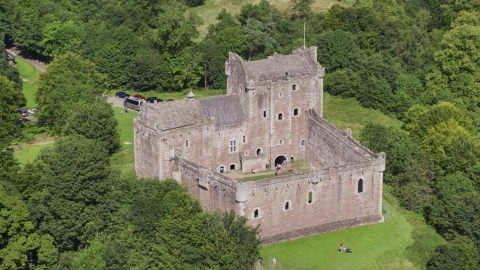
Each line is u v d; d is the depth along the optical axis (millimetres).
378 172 172375
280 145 197625
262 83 190750
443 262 162250
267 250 162875
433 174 195000
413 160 193750
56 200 161875
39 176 174500
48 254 154500
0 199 155000
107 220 164625
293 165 199375
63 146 170500
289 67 196375
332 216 170750
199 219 157000
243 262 149250
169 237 155375
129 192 167250
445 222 176500
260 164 193625
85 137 199750
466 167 195625
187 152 182125
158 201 163875
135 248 158375
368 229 172750
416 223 178375
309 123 197375
